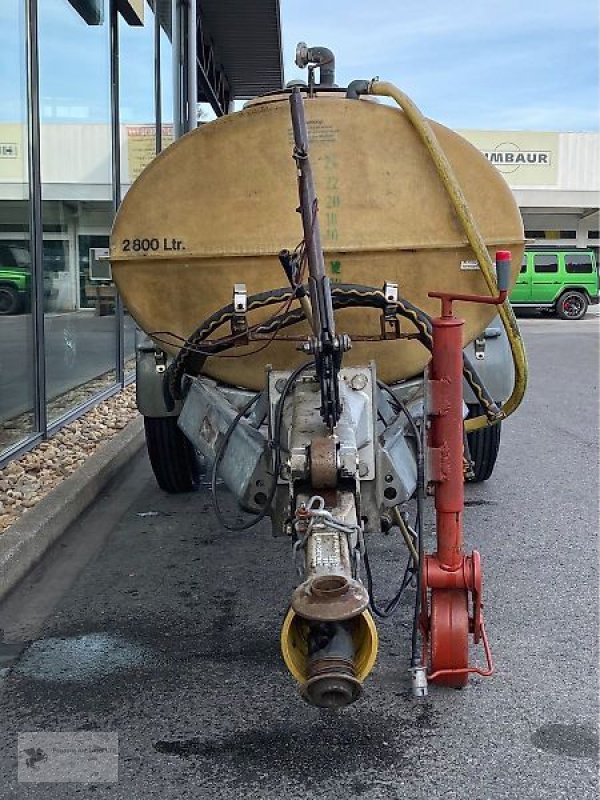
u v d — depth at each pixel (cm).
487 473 675
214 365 451
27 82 736
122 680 377
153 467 646
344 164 420
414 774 305
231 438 408
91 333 966
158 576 502
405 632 421
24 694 366
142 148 1174
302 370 370
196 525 595
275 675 380
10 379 710
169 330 443
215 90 1507
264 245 425
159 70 1221
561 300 2731
